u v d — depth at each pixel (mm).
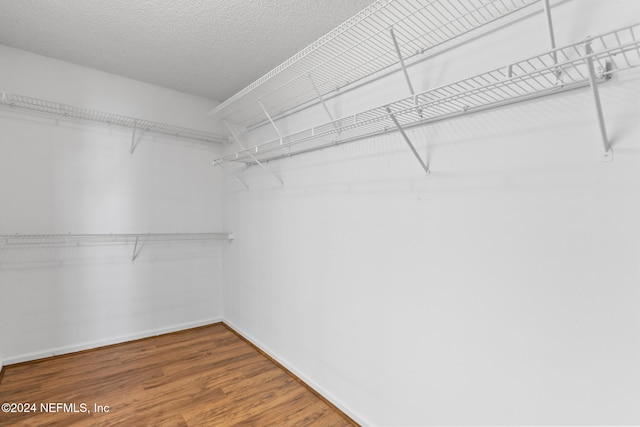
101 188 2652
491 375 1179
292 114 2357
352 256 1797
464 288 1263
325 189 2000
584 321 956
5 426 1621
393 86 1574
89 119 2582
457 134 1288
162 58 2338
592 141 935
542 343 1045
